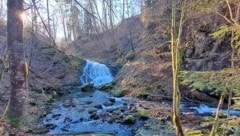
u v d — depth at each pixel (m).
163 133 9.58
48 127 10.97
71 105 14.92
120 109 13.42
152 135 9.72
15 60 7.23
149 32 16.88
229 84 2.92
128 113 12.59
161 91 15.68
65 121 12.02
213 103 13.72
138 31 21.47
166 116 11.04
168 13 10.66
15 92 7.27
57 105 14.90
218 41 11.38
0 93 10.68
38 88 13.48
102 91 19.88
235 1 2.96
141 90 16.42
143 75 17.33
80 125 11.52
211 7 3.01
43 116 12.55
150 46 16.50
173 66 2.62
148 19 15.35
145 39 17.09
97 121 11.96
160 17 11.73
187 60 14.42
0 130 6.52
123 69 21.73
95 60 26.62
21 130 7.15
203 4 2.96
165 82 15.62
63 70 20.33
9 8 7.14
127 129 10.88
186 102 14.45
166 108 12.76
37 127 10.59
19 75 7.27
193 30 12.41
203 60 13.22
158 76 15.59
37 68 14.58
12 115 7.24
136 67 17.67
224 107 9.74
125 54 23.73
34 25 6.20
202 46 13.68
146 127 10.64
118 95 17.72
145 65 16.14
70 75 21.02
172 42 2.66
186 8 2.95
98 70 24.62
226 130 3.06
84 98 17.14
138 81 17.44
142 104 14.24
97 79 24.19
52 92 17.00
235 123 2.99
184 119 10.40
